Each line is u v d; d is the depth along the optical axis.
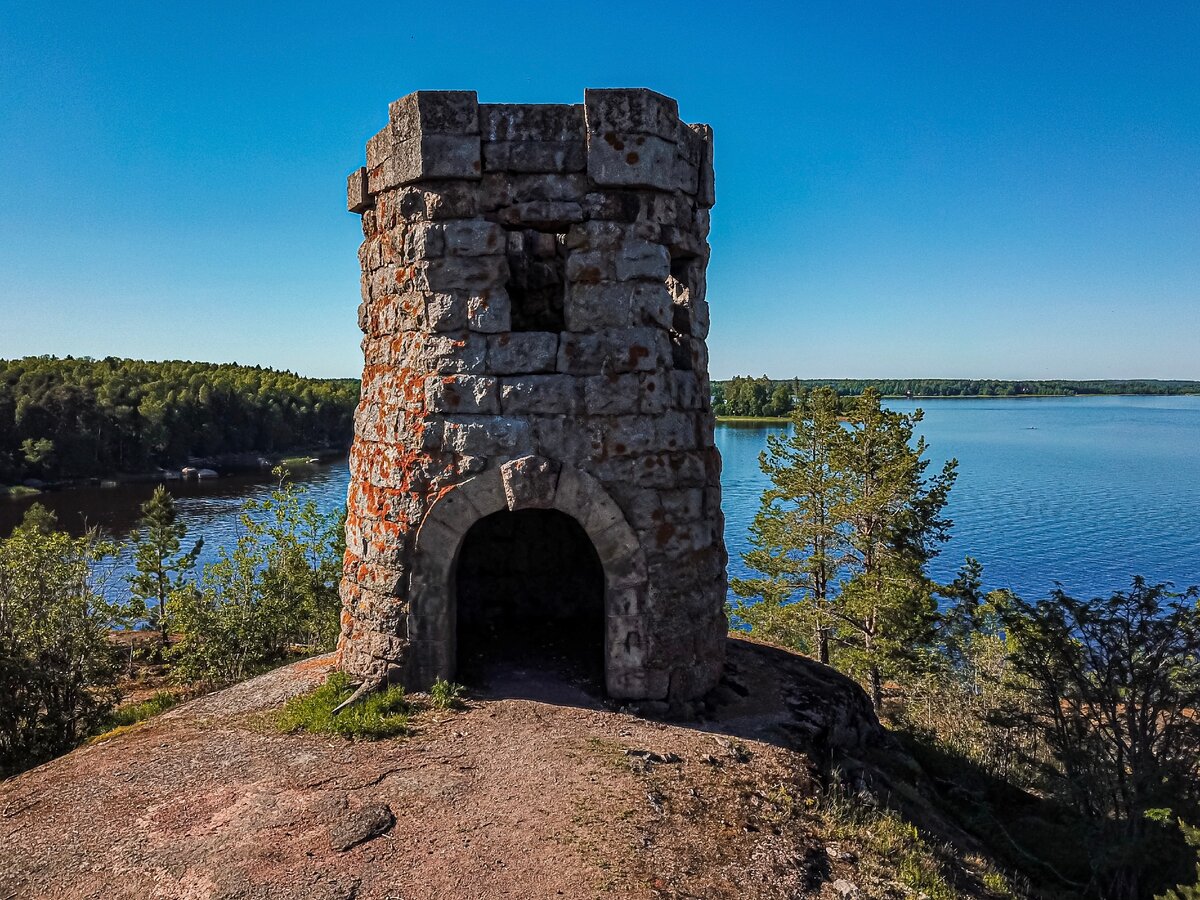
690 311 7.43
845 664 18.06
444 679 6.80
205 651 15.73
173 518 23.66
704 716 6.81
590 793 5.29
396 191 6.87
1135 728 8.31
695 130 7.47
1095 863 7.25
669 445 6.86
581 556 9.38
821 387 20.33
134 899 4.19
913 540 17.64
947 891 4.97
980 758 9.88
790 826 5.23
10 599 12.18
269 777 5.48
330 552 18.81
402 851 4.64
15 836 4.80
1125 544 37.66
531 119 6.62
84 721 12.40
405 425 6.73
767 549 21.16
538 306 7.79
